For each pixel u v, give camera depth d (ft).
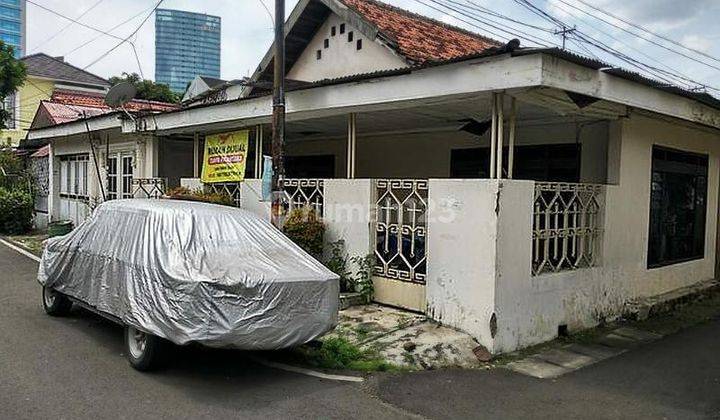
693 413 17.57
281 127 25.35
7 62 66.03
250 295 17.62
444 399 17.93
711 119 31.37
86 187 55.36
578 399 18.43
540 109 26.48
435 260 24.45
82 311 26.91
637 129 29.55
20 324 24.38
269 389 17.99
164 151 44.65
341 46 37.96
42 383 17.60
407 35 34.94
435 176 37.11
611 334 26.68
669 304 31.55
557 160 31.45
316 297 19.06
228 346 17.43
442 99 23.94
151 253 19.12
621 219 29.01
